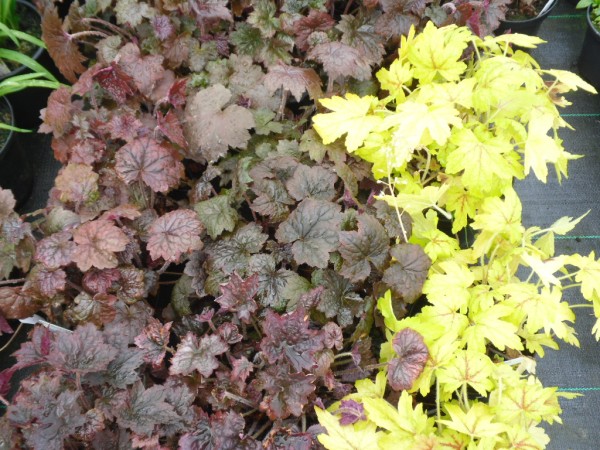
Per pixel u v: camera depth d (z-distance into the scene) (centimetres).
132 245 72
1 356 86
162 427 60
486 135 73
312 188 72
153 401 60
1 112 96
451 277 68
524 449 59
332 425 60
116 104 87
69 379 62
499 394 62
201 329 70
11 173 95
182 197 85
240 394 62
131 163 73
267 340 61
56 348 61
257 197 73
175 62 88
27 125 106
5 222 71
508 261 71
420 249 68
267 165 74
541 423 84
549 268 66
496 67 73
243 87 85
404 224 72
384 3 84
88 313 68
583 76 112
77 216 72
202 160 80
